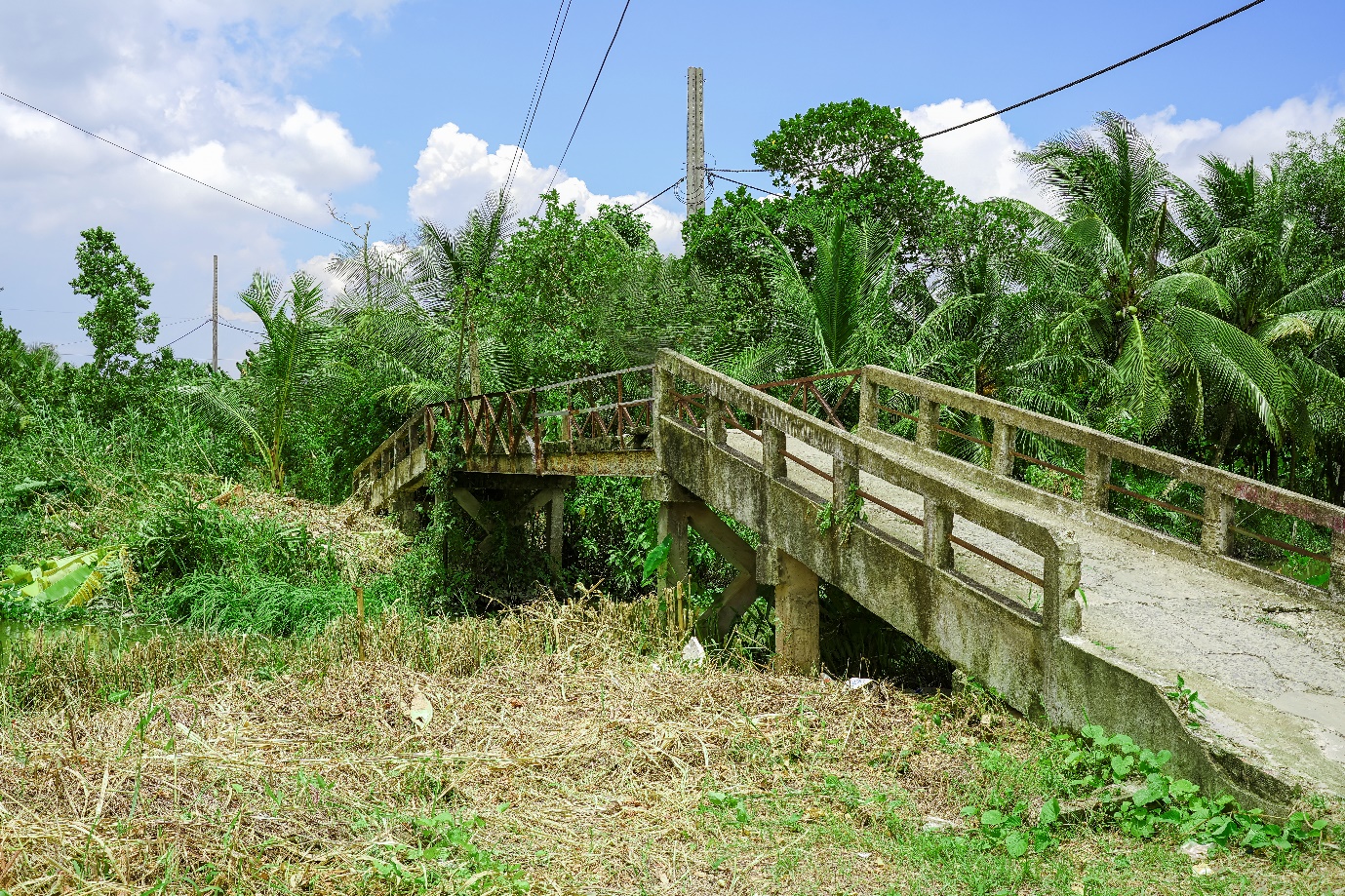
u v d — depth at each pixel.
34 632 10.60
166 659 8.62
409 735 6.43
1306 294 21.23
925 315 21.98
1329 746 4.97
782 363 19.62
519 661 8.29
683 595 9.77
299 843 4.82
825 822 5.35
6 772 5.42
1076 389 20.28
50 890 4.20
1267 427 19.83
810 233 23.70
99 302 25.70
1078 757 5.49
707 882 4.69
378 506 19.72
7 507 18.08
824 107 25.30
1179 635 6.39
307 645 8.99
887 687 7.57
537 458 13.23
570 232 22.17
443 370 23.25
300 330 22.78
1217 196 23.22
